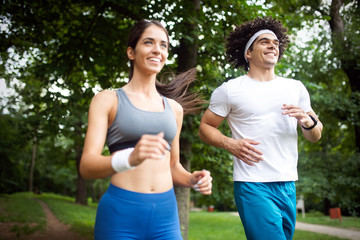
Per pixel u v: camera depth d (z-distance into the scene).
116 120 1.75
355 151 11.36
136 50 1.88
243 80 2.78
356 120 10.97
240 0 5.90
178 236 1.81
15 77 7.12
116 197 1.71
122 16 7.63
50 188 42.38
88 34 7.58
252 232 2.48
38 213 13.26
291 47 6.99
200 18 6.07
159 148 1.31
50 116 6.01
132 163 1.36
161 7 6.21
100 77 7.27
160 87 2.32
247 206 2.54
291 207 2.62
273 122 2.62
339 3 6.92
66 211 15.35
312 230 12.70
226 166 8.20
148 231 1.72
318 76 10.16
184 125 6.27
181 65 6.31
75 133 7.22
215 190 8.28
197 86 6.64
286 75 6.71
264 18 2.90
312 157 11.80
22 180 31.47
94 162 1.49
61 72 6.27
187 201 6.38
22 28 7.16
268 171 2.56
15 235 8.36
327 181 10.94
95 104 1.75
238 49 3.07
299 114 2.45
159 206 1.75
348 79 11.27
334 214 15.78
